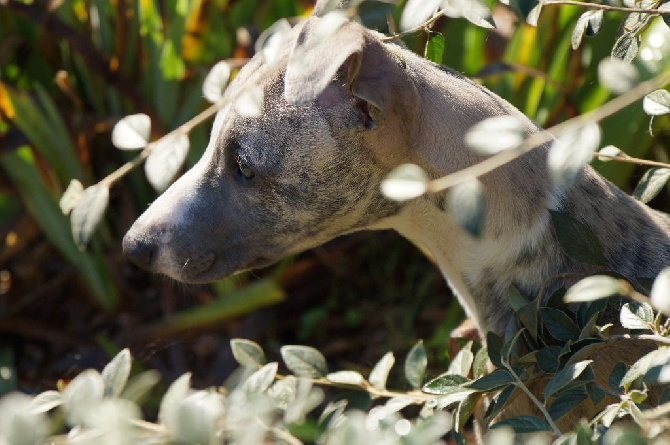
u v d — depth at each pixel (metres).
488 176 4.06
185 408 2.96
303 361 4.32
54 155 6.11
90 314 6.55
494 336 3.97
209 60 6.33
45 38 6.40
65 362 6.23
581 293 3.33
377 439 2.98
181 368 6.14
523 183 4.09
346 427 2.98
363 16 3.87
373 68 3.87
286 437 3.52
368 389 4.24
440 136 4.11
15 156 6.04
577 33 4.27
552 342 3.98
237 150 4.23
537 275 4.16
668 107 4.05
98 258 6.31
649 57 5.15
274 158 4.17
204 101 5.96
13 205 6.50
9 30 6.54
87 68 6.45
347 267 6.62
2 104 6.07
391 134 4.05
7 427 2.83
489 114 4.14
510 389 3.70
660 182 4.35
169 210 4.39
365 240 6.62
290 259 6.25
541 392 4.08
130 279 6.59
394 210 4.29
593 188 4.22
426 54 4.57
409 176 3.16
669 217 4.64
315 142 4.11
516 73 6.00
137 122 3.92
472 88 4.25
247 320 6.34
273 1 6.51
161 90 6.23
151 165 3.72
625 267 4.19
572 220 3.94
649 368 3.20
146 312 6.46
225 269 4.45
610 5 4.15
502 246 4.15
